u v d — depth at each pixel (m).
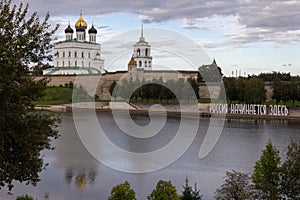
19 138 15.25
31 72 16.30
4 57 15.11
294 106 86.94
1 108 14.91
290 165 17.69
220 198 16.86
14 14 16.30
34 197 24.53
